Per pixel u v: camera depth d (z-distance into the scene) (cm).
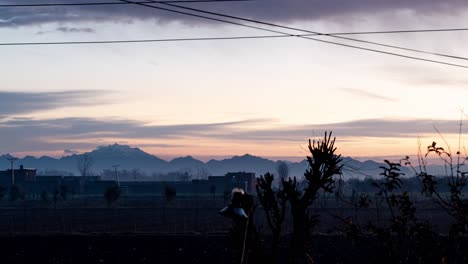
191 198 13538
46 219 6931
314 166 1132
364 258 2903
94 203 11362
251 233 1147
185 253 3450
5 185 15812
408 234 964
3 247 3778
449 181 938
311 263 1143
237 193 1074
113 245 3838
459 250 948
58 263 3120
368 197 1020
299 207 1142
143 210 8669
